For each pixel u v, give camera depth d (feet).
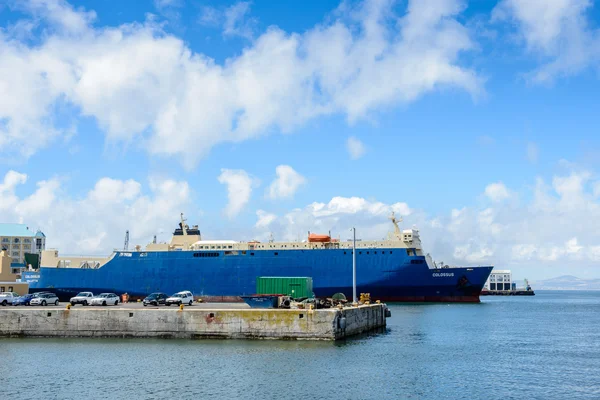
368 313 195.62
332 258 331.57
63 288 346.13
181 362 129.49
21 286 279.69
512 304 504.84
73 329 162.91
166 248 350.64
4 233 637.30
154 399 100.94
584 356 157.17
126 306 207.21
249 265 333.42
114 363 128.67
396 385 114.01
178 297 212.02
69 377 116.67
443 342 178.60
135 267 344.49
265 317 157.89
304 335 156.56
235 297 330.13
